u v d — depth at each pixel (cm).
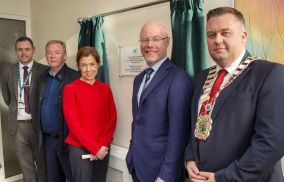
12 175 342
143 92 164
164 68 162
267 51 149
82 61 217
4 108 331
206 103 126
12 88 274
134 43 228
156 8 207
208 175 117
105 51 252
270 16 147
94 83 223
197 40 169
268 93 106
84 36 256
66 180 267
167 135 158
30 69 274
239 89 114
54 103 244
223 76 124
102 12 255
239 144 112
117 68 247
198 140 127
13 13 336
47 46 245
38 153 273
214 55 122
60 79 245
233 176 109
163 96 156
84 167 215
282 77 106
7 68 282
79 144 215
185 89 151
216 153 117
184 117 151
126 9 223
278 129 103
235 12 119
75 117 215
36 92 267
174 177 151
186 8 172
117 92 249
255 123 110
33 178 283
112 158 244
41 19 333
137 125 167
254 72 113
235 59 121
